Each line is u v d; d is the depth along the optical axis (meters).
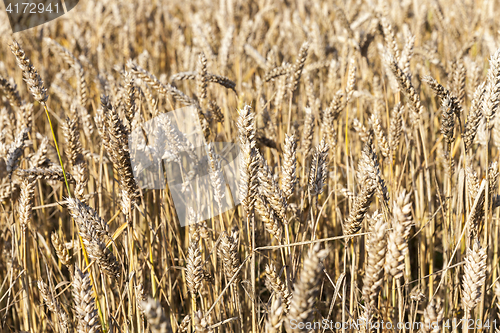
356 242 2.47
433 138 4.30
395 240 1.45
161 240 3.06
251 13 8.95
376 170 1.97
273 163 3.86
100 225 1.87
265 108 3.60
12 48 1.91
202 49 5.16
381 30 3.96
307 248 2.71
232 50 5.80
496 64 1.99
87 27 7.71
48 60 6.78
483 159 3.08
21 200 2.28
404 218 1.42
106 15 8.29
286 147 1.85
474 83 3.32
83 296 1.52
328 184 3.46
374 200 3.83
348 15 6.32
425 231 3.16
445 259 2.88
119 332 2.09
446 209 2.84
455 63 3.68
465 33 6.22
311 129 2.92
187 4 10.12
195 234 2.42
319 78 5.38
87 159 3.79
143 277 2.50
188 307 2.64
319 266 1.20
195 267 1.97
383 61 3.15
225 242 2.08
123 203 2.10
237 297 2.19
